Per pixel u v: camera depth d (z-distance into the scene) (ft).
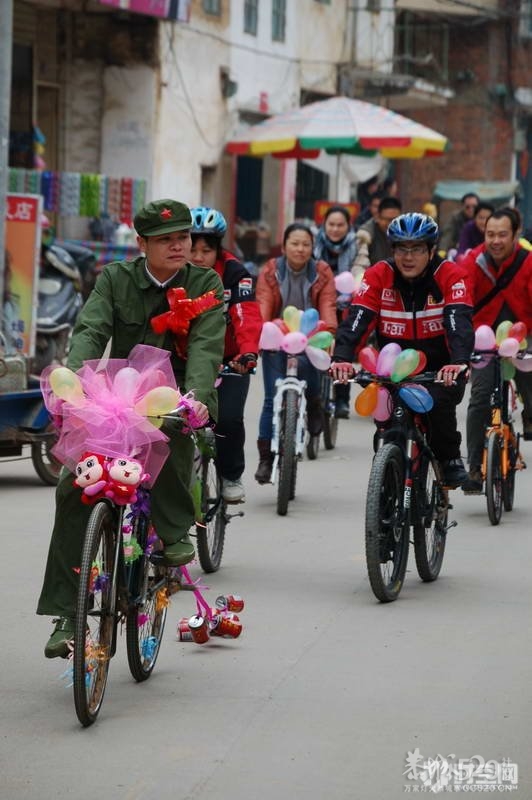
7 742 30.19
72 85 140.87
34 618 40.34
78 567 32.35
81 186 120.47
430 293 43.93
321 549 50.49
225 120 157.07
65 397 31.55
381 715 32.12
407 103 204.74
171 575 35.40
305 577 46.11
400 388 42.86
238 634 38.09
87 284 106.01
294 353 56.65
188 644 38.09
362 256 81.41
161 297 34.94
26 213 91.56
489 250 56.49
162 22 140.87
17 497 59.57
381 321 44.70
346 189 190.19
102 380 32.22
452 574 47.21
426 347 44.68
